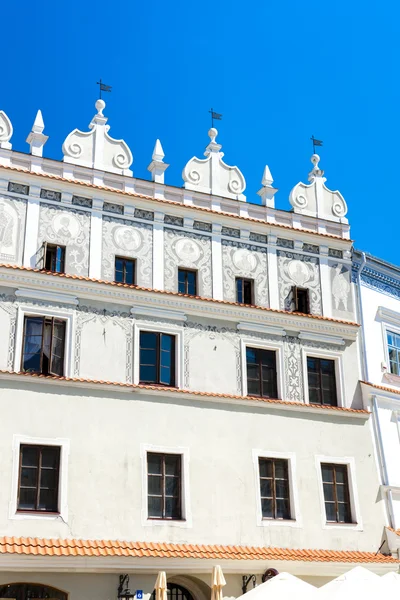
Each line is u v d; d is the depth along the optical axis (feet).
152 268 86.28
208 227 91.50
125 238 85.87
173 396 81.92
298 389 90.12
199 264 89.25
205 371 85.15
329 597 60.39
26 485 72.79
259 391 88.28
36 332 78.02
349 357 95.09
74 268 82.12
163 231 88.33
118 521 75.05
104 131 88.74
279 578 65.41
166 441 80.02
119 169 88.12
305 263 96.78
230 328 88.38
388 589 61.00
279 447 86.17
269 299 92.38
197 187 92.22
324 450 88.84
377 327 100.48
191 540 77.77
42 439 74.38
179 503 79.05
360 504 88.74
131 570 72.38
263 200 96.84
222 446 82.84
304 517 84.69
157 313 84.38
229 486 81.71
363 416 92.79
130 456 77.66
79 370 78.59
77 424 76.38
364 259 100.83
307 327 93.09
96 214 85.05
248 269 92.32
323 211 100.83
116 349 81.05
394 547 87.81
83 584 70.85
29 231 80.94
